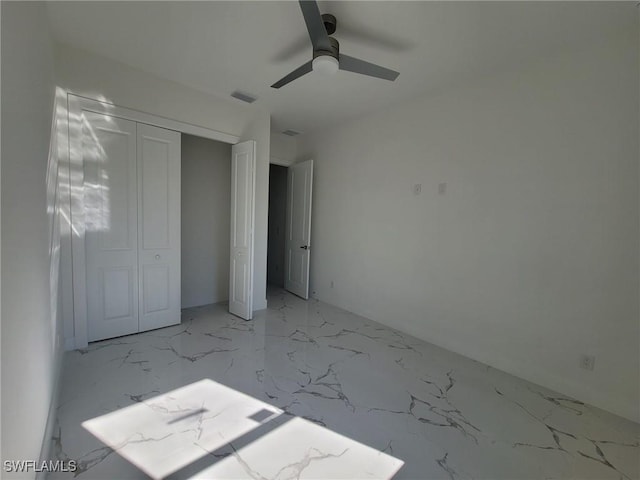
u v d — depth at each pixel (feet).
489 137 8.93
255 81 9.95
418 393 7.39
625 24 6.53
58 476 4.66
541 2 5.99
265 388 7.32
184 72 9.49
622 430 6.31
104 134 8.99
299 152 16.20
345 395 7.16
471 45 7.53
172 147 10.46
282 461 5.12
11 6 3.48
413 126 10.98
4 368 2.94
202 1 6.31
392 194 11.76
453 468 5.14
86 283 8.95
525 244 8.28
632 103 6.66
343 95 10.74
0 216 2.89
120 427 5.78
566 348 7.61
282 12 6.64
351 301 13.64
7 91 3.23
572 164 7.45
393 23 6.79
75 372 7.64
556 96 7.68
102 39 7.79
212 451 5.28
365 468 5.05
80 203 8.68
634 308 6.71
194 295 13.67
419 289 10.92
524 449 5.67
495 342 8.91
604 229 7.05
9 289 3.15
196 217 13.50
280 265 18.85
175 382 7.41
